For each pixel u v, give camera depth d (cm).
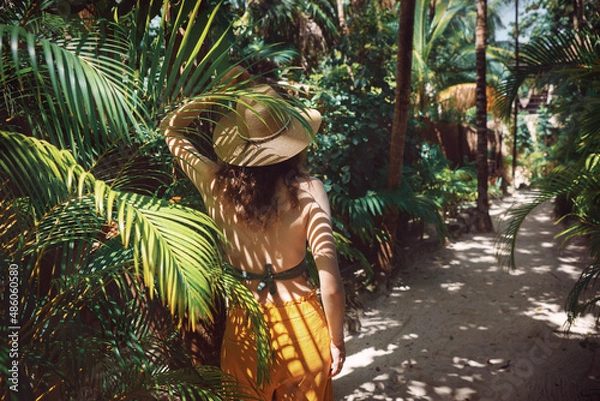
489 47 1449
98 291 155
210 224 128
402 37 462
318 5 925
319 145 472
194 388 154
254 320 153
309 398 171
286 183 164
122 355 160
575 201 322
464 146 1160
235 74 154
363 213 468
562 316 437
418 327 421
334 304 166
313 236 163
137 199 121
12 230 145
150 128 137
